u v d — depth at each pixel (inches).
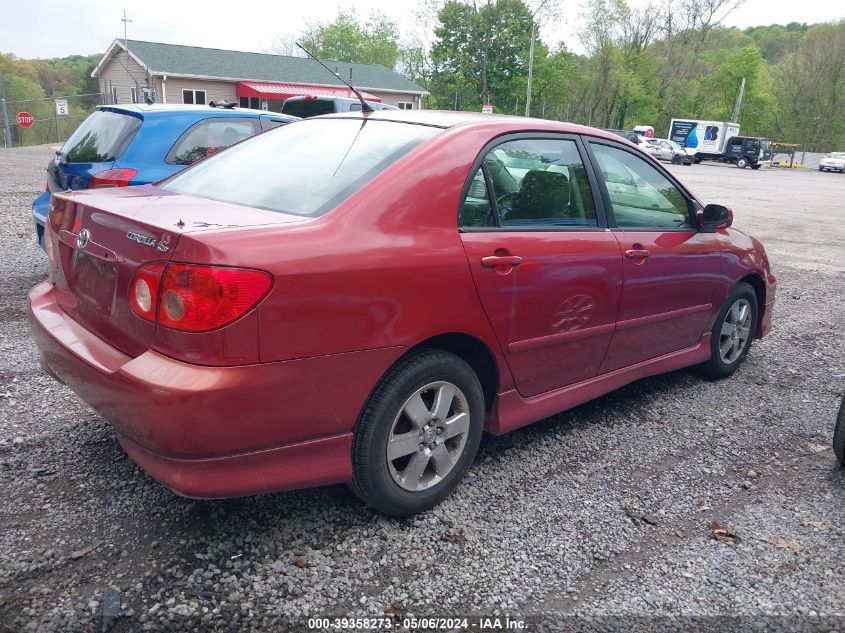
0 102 1365.7
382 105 687.1
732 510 133.6
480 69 2415.1
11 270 276.7
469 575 109.4
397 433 118.1
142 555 107.7
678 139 2087.8
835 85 2834.6
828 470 152.1
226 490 99.0
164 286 95.7
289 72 1675.7
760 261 206.1
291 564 108.6
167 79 1480.1
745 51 2805.1
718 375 203.5
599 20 2503.7
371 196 111.2
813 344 249.6
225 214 109.2
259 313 95.0
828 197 967.6
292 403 100.8
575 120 2650.1
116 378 98.0
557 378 145.9
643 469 147.7
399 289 109.4
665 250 164.6
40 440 140.7
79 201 118.3
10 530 111.2
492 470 142.9
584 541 120.3
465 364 123.3
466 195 123.2
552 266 134.5
